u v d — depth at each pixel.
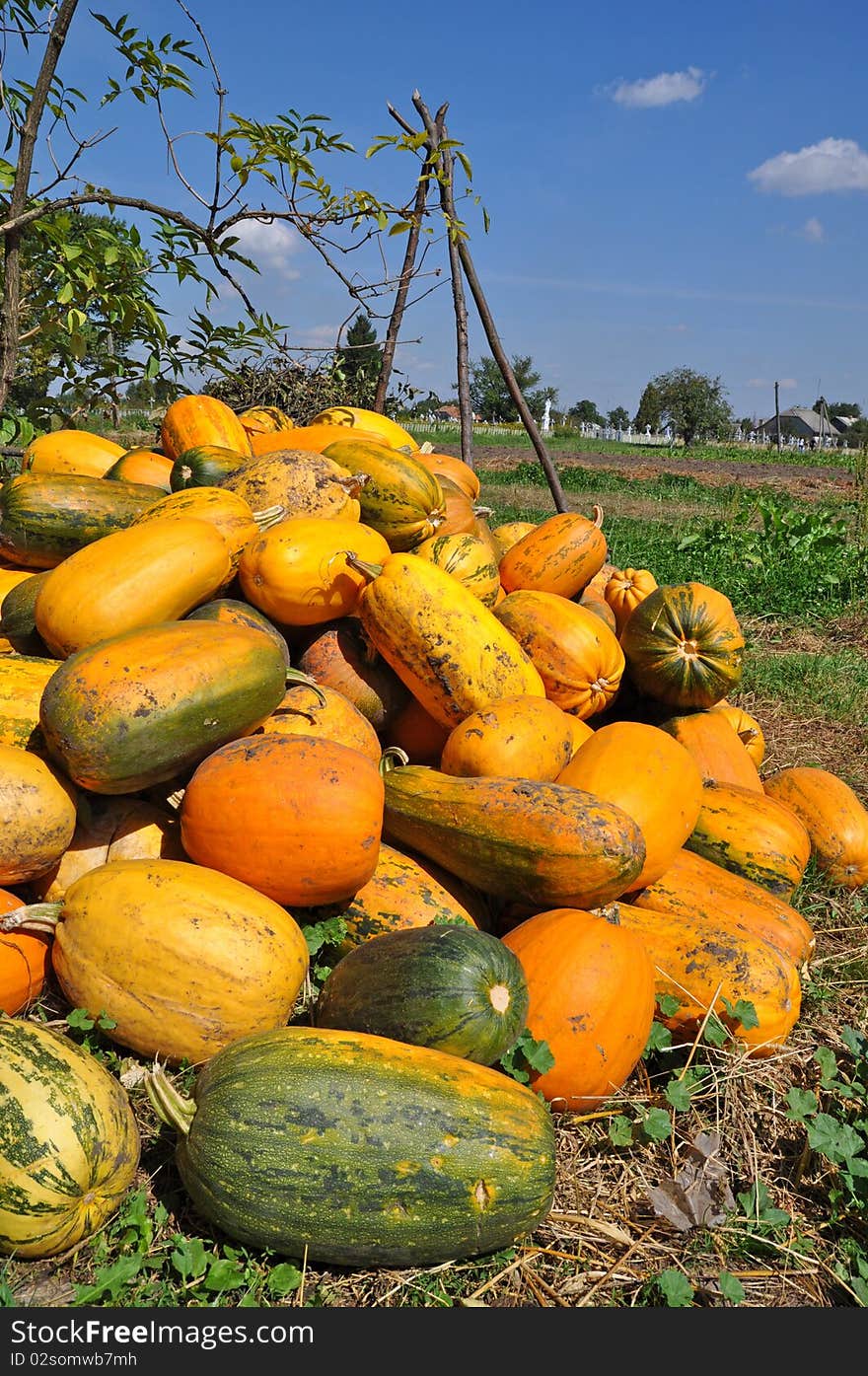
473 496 6.57
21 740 3.46
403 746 4.49
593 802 3.46
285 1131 2.49
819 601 12.12
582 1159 3.06
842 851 4.72
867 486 18.25
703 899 3.85
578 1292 2.62
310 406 9.66
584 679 4.73
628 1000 3.16
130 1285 2.49
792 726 7.43
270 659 3.54
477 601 4.26
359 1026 2.99
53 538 4.59
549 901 3.47
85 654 3.35
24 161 5.28
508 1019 2.96
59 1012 3.19
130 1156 2.63
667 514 25.41
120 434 9.56
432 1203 2.49
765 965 3.54
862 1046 3.41
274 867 3.21
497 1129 2.56
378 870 3.54
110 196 5.71
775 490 35.31
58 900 3.32
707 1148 3.01
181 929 2.92
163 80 5.66
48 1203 2.45
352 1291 2.57
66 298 5.82
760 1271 2.72
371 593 4.12
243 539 4.33
